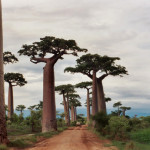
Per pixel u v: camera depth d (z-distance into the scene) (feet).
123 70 127.54
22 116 137.08
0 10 48.75
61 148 41.34
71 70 128.47
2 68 46.91
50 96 100.17
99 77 138.41
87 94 199.52
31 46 102.47
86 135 76.64
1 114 45.27
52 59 103.81
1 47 47.34
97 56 123.03
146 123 92.17
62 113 199.62
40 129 129.59
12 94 174.91
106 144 47.34
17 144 46.16
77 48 101.55
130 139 58.65
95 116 73.77
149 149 38.83
